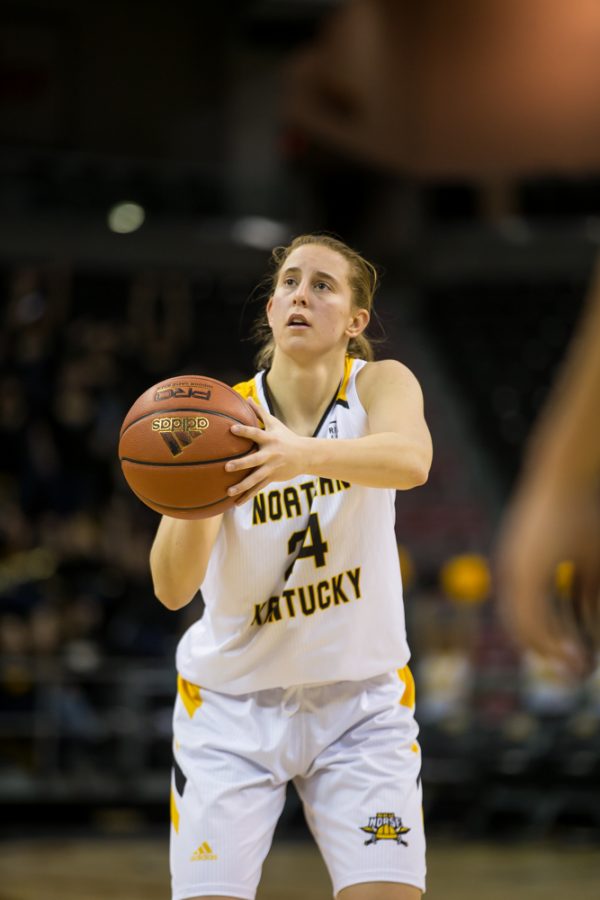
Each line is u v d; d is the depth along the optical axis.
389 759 6.47
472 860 19.19
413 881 6.27
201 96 48.91
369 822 6.31
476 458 37.25
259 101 47.41
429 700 23.09
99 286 41.34
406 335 42.59
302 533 6.38
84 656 21.81
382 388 6.54
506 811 22.53
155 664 22.58
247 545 6.43
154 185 45.53
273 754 6.52
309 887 16.77
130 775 21.75
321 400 6.69
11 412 30.84
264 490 6.40
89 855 19.00
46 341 35.81
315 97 30.84
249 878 6.41
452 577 27.59
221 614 6.59
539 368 41.22
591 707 22.27
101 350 36.19
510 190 47.88
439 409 39.47
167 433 5.59
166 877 17.08
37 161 44.31
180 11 49.00
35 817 22.08
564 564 2.07
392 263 44.38
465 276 44.81
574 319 43.22
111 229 42.31
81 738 21.58
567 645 2.11
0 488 29.39
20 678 21.44
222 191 46.31
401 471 5.84
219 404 5.66
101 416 32.25
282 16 43.25
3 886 16.19
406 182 44.56
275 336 6.70
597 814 22.31
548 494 2.04
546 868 18.41
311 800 6.62
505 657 27.44
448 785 22.28
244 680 6.60
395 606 6.62
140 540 27.34
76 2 47.94
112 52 48.34
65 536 26.12
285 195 46.62
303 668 6.52
